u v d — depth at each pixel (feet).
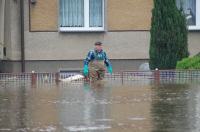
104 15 167.02
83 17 168.76
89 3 169.89
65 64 166.71
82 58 166.81
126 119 67.00
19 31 164.55
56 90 110.63
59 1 168.66
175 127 60.75
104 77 133.90
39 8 165.07
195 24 168.96
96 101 87.61
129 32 166.61
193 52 167.63
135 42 166.61
